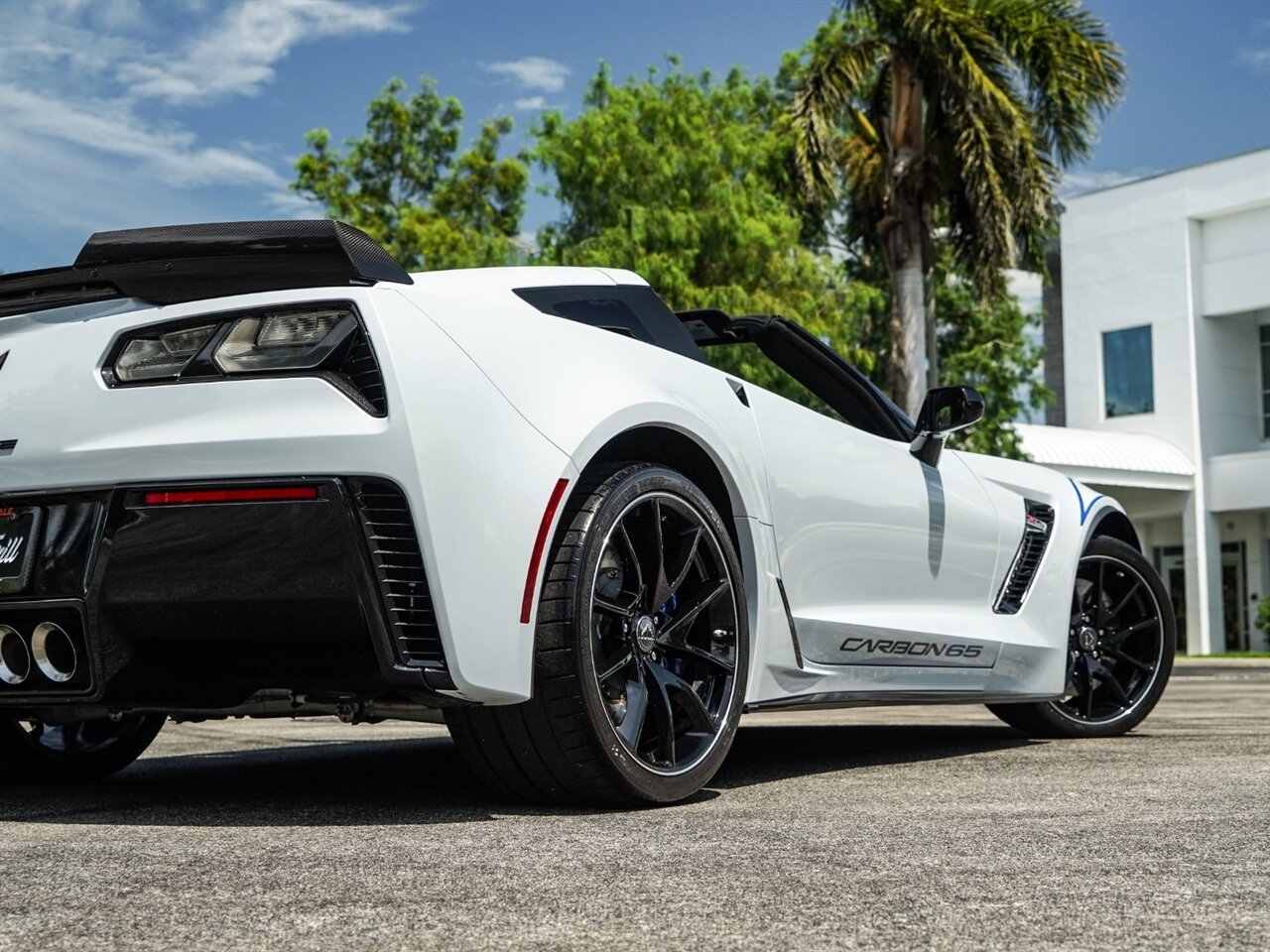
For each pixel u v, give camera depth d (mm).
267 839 2016
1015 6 16266
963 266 17234
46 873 1723
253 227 2254
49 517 2279
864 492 3193
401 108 29031
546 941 1342
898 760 3367
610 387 2449
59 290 2406
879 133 17625
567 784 2348
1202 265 24688
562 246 19969
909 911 1471
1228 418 24719
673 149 19484
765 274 19781
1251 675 11672
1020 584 3828
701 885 1621
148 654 2256
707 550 2613
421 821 2244
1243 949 1309
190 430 2193
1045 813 2246
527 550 2232
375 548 2121
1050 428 24141
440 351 2227
